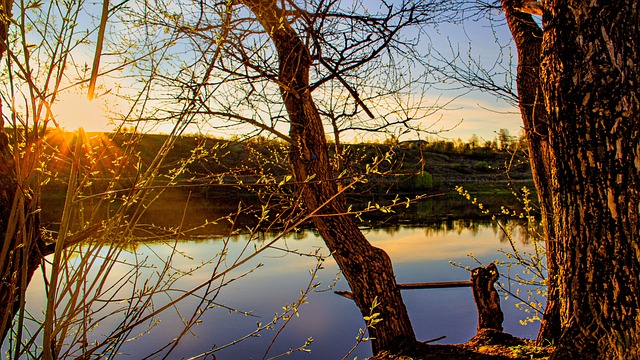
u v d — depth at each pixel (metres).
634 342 2.41
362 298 5.25
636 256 2.42
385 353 4.99
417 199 1.91
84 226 1.79
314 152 4.89
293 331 6.46
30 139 1.48
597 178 2.50
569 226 2.65
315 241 12.75
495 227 15.81
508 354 4.40
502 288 5.05
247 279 8.70
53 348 1.63
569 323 2.69
